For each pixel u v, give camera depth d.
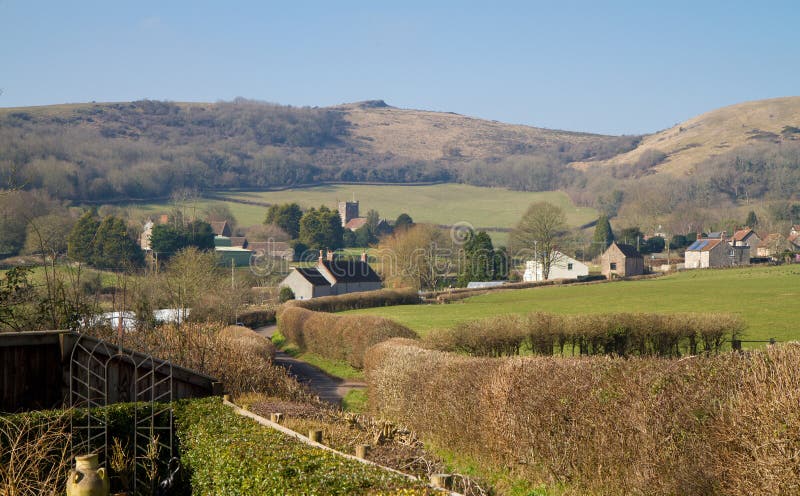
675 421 9.59
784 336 33.03
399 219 178.38
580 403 11.46
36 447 9.62
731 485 8.12
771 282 67.44
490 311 60.03
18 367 12.68
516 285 85.75
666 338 24.55
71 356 12.62
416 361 18.34
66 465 10.58
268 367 20.61
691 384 10.02
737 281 71.62
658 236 142.88
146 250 103.00
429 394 16.62
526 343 26.23
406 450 13.25
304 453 8.29
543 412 12.15
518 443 12.70
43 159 146.88
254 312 60.97
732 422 8.34
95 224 82.31
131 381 13.55
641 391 10.39
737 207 188.12
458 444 15.00
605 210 198.38
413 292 76.44
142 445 11.46
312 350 38.41
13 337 12.55
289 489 6.95
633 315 25.59
